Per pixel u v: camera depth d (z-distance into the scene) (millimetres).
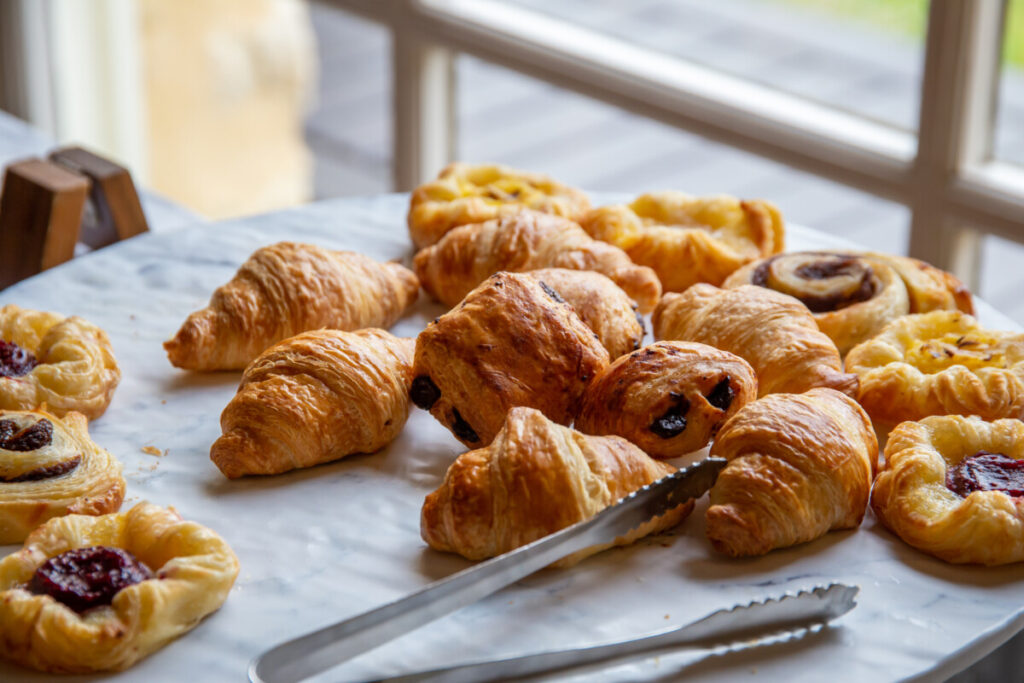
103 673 947
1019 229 1374
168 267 1202
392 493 1038
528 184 1254
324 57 1944
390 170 1926
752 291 1107
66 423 1042
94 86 2182
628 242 1184
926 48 1374
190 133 2129
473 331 1042
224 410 1054
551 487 987
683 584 989
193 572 962
